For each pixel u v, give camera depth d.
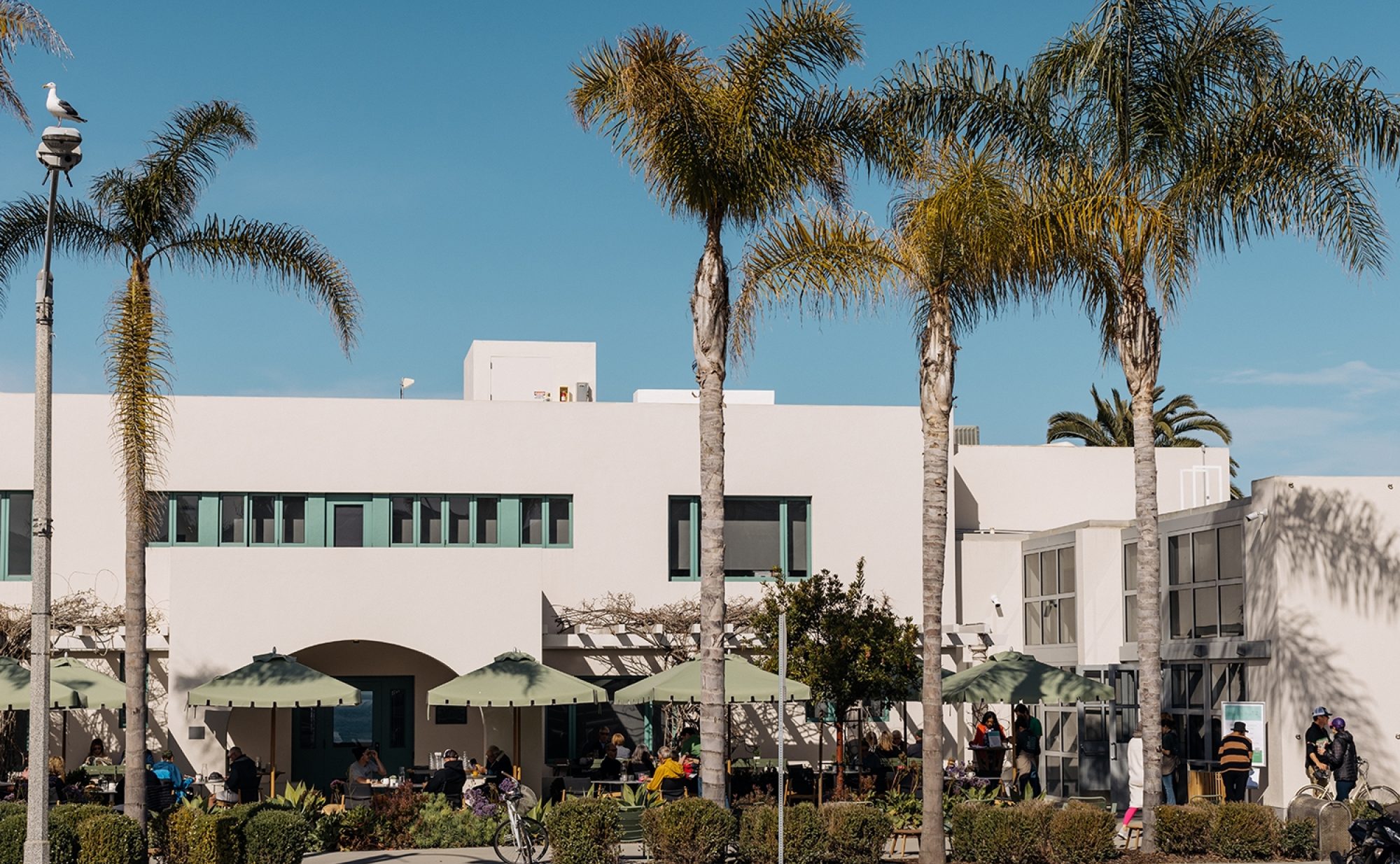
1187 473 37.62
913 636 25.81
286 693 24.36
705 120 19.16
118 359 18.98
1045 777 31.62
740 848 18.77
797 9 19.56
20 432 29.66
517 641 28.69
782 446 31.89
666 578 31.19
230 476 30.25
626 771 27.66
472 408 31.17
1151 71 21.28
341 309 21.23
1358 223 20.34
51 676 25.56
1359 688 23.62
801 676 25.19
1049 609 31.83
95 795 24.12
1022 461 37.19
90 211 20.41
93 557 29.50
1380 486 24.17
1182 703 26.94
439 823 22.45
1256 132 20.62
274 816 18.61
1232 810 19.92
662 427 31.62
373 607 28.28
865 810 19.00
